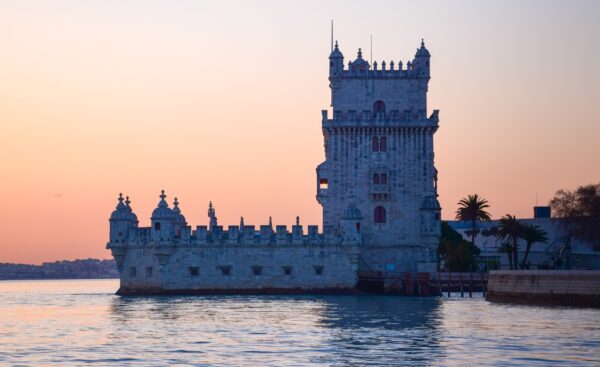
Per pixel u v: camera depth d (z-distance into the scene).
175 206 170.75
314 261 159.38
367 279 161.75
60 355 76.06
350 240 159.12
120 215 162.38
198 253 159.38
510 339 83.44
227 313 114.25
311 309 120.31
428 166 166.00
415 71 168.50
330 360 71.94
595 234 166.12
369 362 70.88
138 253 161.62
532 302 127.81
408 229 165.75
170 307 127.31
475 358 72.44
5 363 72.00
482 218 199.62
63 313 120.31
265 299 146.00
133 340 85.38
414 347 78.75
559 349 77.00
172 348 79.38
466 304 130.00
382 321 101.12
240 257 159.38
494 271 138.50
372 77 168.50
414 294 157.38
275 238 159.38
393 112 166.00
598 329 91.06
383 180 166.00
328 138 166.75
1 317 113.69
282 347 79.44
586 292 120.75
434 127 165.62
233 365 70.00
